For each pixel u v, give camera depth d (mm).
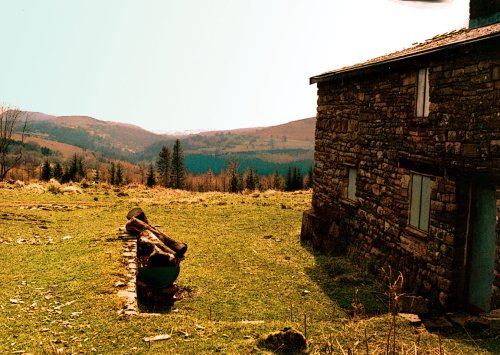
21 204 19391
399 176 9969
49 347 5703
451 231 8086
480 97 7398
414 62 9000
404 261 9641
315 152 14797
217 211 19031
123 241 12531
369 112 11305
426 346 5695
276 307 8258
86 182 30062
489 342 5922
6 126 48781
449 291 8031
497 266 7188
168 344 5777
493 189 7555
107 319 6812
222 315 7766
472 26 9734
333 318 7770
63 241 12672
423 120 8930
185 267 10789
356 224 11977
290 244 13359
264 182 127062
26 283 8750
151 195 26562
